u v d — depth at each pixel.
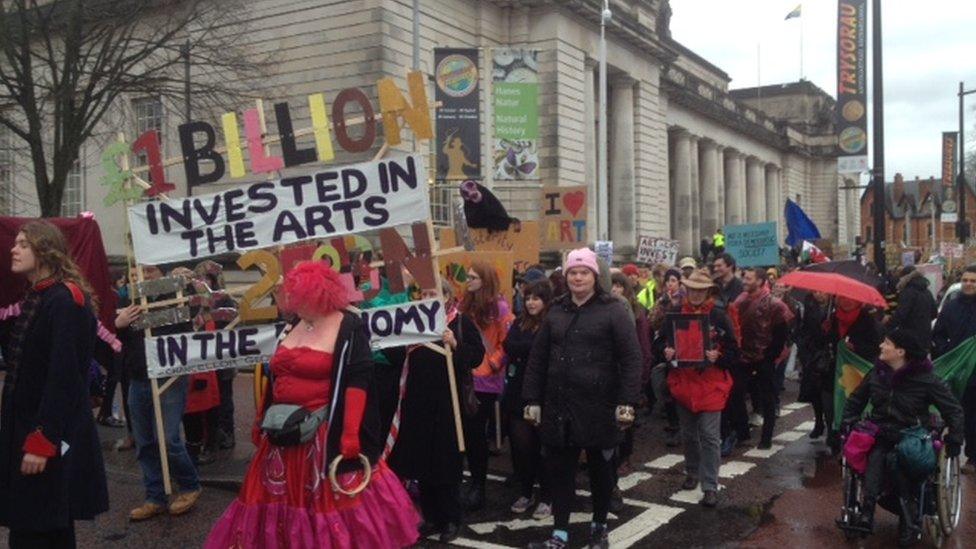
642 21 35.97
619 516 7.04
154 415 6.72
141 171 6.72
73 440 4.42
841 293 7.88
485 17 27.83
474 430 7.11
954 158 41.19
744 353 9.34
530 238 12.35
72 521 4.64
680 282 10.71
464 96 14.62
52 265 4.59
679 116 46.44
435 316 6.26
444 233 11.01
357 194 6.46
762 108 70.38
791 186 65.56
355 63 23.45
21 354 4.50
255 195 6.55
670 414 10.55
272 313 6.58
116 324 6.52
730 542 6.39
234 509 4.40
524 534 6.54
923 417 6.30
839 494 7.75
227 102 21.98
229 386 9.40
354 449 4.27
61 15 20.69
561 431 5.80
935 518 6.30
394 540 4.41
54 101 19.08
